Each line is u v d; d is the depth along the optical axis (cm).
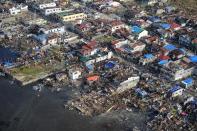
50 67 16738
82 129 13588
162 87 15888
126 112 14488
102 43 18775
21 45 18088
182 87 16138
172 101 15188
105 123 13912
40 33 19012
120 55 18038
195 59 17812
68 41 18762
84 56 17325
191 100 15262
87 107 14575
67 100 14912
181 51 18325
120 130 13675
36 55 17438
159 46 18625
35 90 15362
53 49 18038
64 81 15950
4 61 16912
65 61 17212
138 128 13762
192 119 14288
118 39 19100
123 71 16700
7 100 14738
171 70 16475
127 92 15488
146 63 17438
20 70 16375
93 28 19912
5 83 15688
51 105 14625
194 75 17088
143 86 15862
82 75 16388
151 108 14688
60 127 13612
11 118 13888
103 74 16450
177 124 14012
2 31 19038
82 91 15450
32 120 13850
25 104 14600
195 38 19500
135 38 19462
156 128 13788
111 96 15188
